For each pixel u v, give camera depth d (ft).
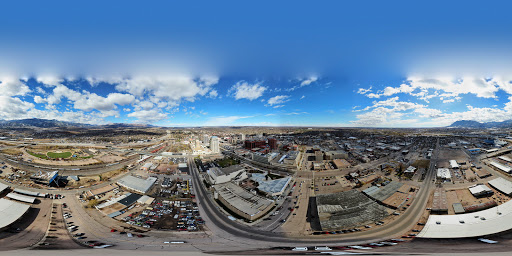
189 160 573.33
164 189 333.62
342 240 179.01
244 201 264.52
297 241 177.99
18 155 540.52
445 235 170.09
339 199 264.31
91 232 198.59
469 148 638.12
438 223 193.88
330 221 217.15
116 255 109.19
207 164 520.83
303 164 504.02
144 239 181.27
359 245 161.27
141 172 444.96
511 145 644.69
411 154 577.02
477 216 196.75
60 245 160.45
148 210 254.06
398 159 514.68
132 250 133.18
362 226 210.79
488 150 562.25
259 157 531.09
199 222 224.53
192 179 396.78
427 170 405.39
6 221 204.03
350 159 528.22
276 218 235.20
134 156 628.69
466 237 162.91
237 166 406.82
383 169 431.02
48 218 228.84
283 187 322.55
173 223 222.89
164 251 127.65
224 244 166.50
